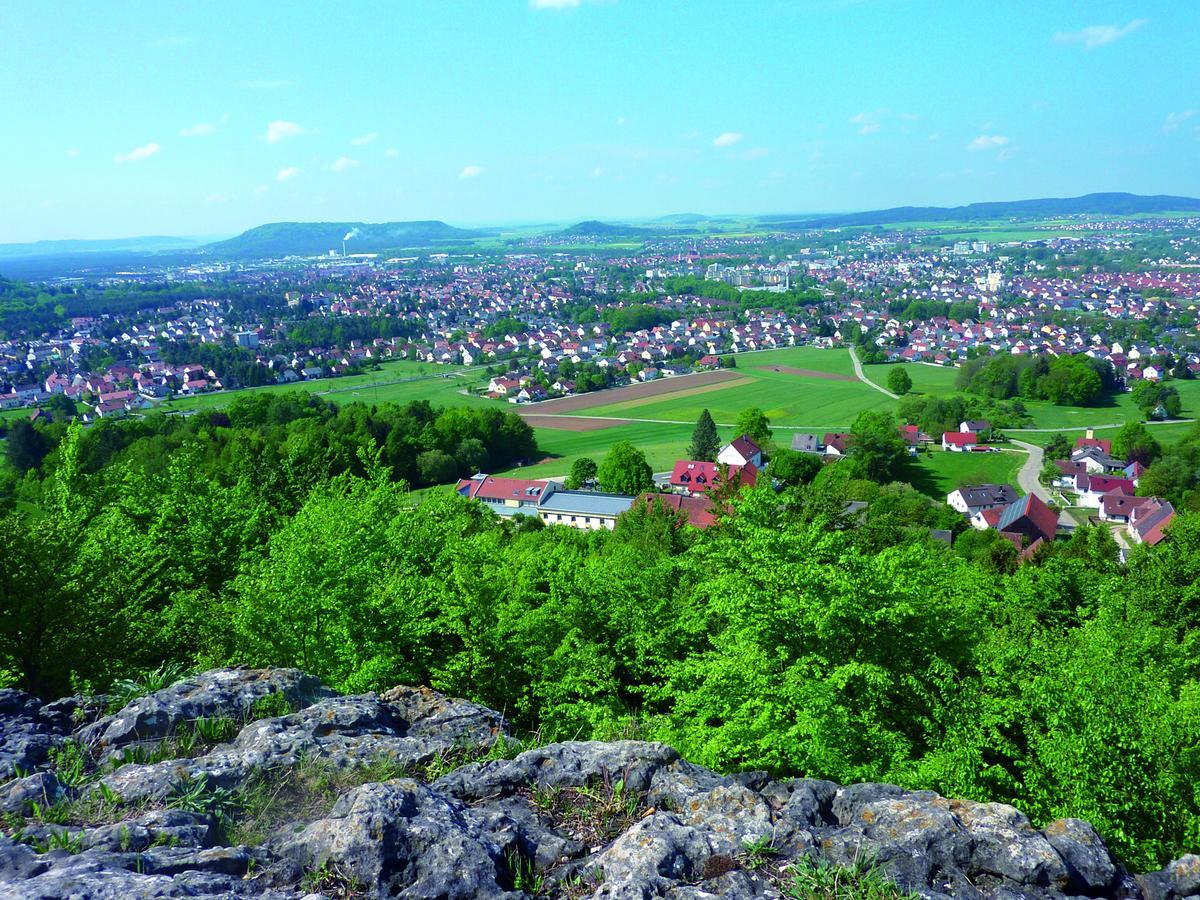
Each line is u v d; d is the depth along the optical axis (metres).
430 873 6.09
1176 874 6.65
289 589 18.72
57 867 5.64
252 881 5.92
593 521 86.69
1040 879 6.39
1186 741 12.71
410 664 19.92
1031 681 14.95
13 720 9.16
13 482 88.62
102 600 19.06
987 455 116.69
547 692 19.19
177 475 27.92
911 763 14.48
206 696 9.64
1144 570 33.69
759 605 17.14
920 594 17.42
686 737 16.36
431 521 28.36
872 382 175.50
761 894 6.06
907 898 6.05
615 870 6.28
